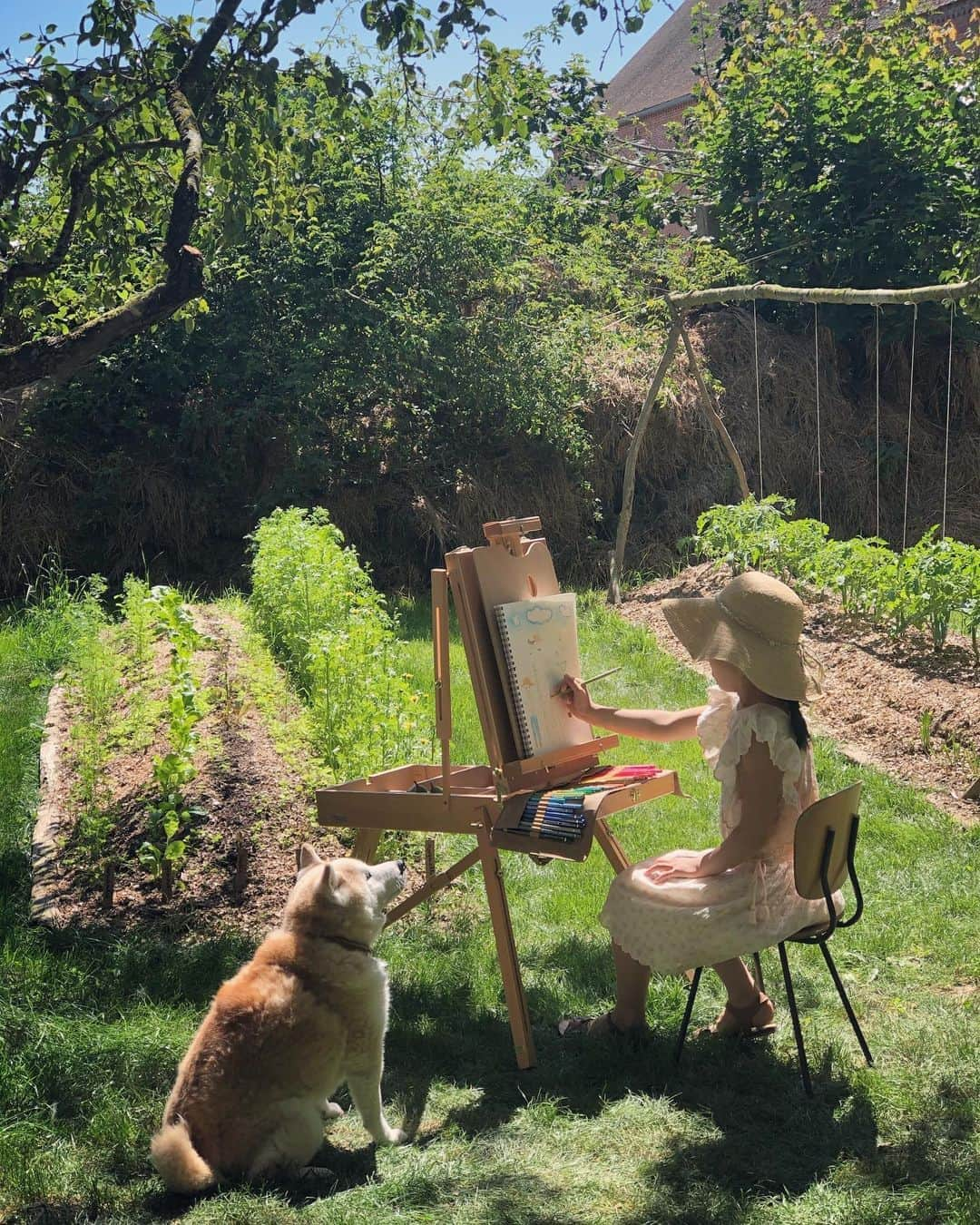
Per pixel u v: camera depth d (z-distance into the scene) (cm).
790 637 413
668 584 1344
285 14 614
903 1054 430
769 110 1712
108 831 599
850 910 568
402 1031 461
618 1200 346
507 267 1498
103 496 1349
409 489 1462
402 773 515
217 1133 347
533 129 1220
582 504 1521
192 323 833
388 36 636
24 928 529
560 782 463
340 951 373
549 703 466
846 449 1648
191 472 1427
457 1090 422
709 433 1566
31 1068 403
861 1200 339
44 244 689
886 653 973
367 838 494
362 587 971
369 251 1433
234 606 1138
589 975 509
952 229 1653
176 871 582
